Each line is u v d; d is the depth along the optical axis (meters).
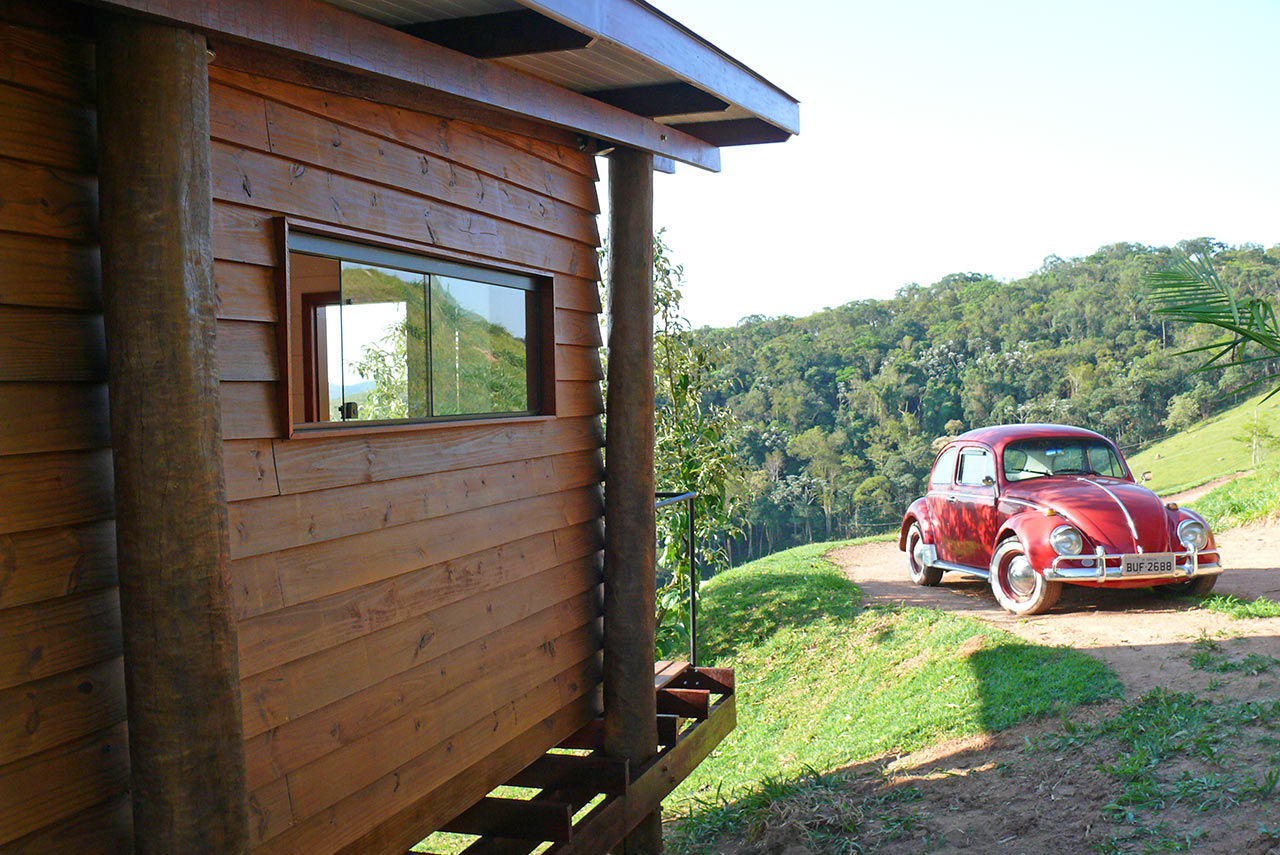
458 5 3.65
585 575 5.55
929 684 8.48
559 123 4.70
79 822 2.70
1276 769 5.15
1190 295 4.36
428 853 4.88
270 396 3.37
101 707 2.77
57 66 2.65
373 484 3.84
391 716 3.87
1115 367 91.94
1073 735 6.39
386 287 4.02
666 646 11.45
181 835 2.71
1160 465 74.31
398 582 3.96
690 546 7.00
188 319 2.71
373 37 3.45
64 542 2.67
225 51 3.18
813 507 88.38
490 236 4.66
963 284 118.12
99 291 2.78
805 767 7.61
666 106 5.16
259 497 3.28
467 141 4.51
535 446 5.05
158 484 2.66
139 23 2.64
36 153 2.59
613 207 5.55
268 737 3.26
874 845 5.77
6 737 2.51
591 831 4.80
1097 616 9.03
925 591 11.75
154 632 2.67
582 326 5.62
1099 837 5.05
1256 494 13.70
